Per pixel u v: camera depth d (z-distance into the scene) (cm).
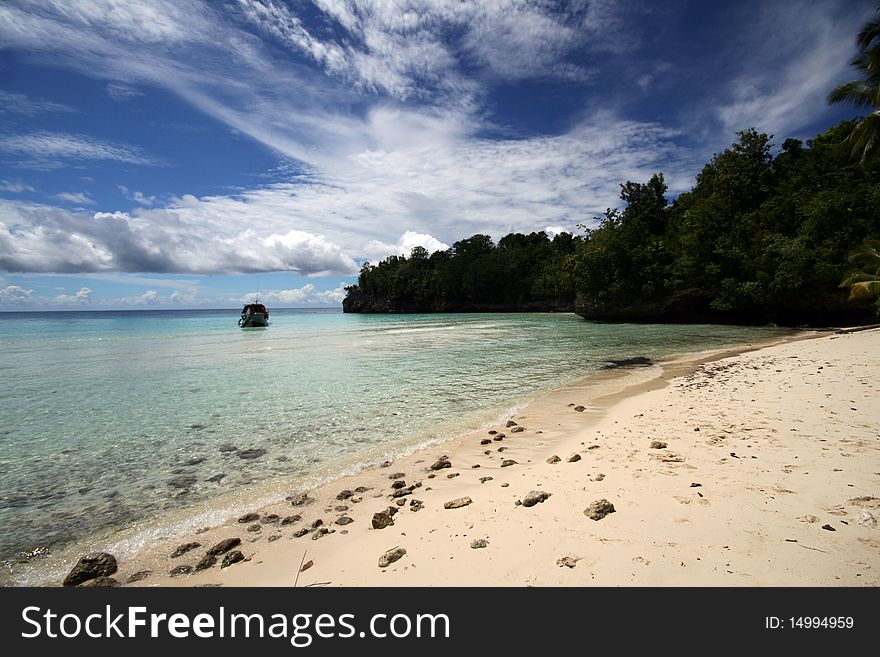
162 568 412
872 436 632
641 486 499
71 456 765
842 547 339
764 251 3759
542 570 343
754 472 517
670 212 5506
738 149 4697
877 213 3319
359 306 12738
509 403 1099
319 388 1351
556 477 561
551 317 6744
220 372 1709
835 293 3381
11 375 1714
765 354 1836
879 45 2097
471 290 10112
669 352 2102
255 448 796
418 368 1733
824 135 4866
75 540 478
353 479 634
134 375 1675
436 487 571
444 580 343
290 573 380
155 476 666
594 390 1220
